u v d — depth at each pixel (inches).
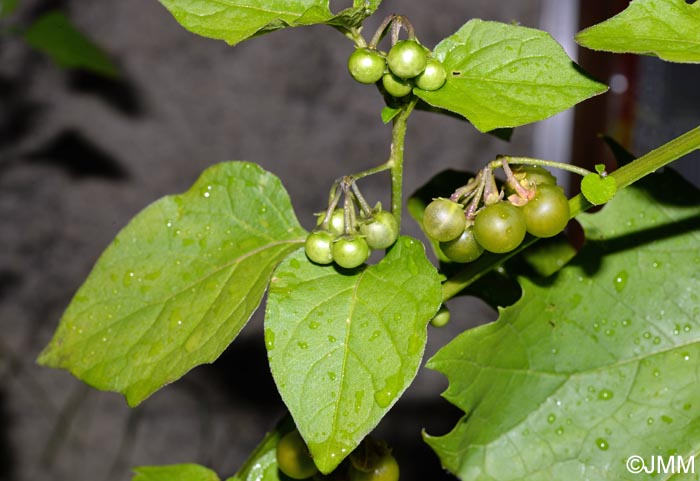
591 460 11.7
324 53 26.0
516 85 10.7
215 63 26.2
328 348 10.4
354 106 26.2
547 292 11.7
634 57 23.1
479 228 10.5
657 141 23.4
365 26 24.9
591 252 11.8
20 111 26.7
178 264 11.5
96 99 26.6
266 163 26.4
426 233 11.1
